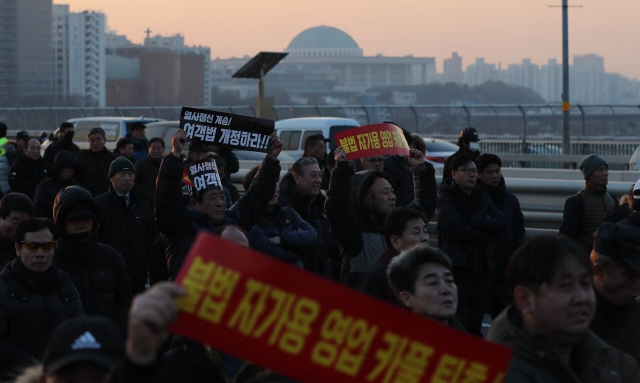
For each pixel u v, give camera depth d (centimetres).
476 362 249
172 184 620
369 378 246
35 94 15638
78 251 611
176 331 238
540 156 2762
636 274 397
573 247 312
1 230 658
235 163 1116
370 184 636
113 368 242
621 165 2830
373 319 246
